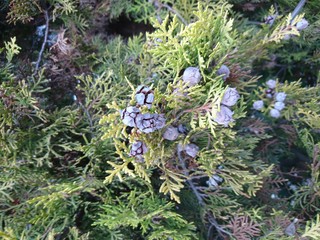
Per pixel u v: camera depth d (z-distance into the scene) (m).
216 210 0.22
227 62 0.19
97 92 0.21
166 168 0.19
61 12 0.24
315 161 0.25
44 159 0.22
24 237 0.18
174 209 0.22
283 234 0.22
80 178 0.20
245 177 0.20
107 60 0.25
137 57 0.25
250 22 0.28
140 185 0.22
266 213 0.24
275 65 0.31
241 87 0.21
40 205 0.20
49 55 0.24
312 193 0.24
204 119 0.17
